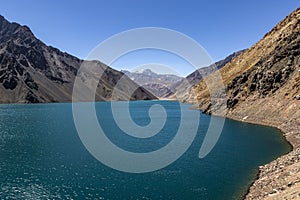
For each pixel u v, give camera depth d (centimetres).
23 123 15362
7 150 8219
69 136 10650
